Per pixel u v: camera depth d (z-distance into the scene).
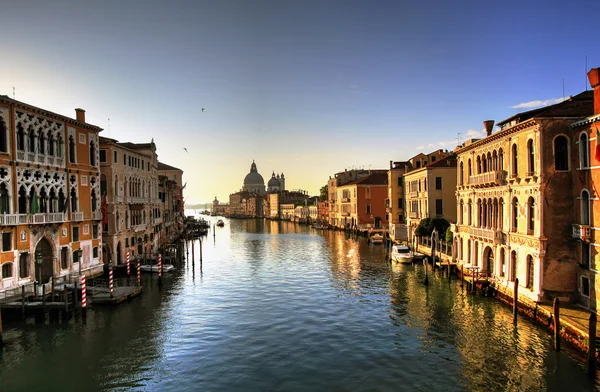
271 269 44.19
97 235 35.59
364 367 18.77
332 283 36.00
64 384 17.41
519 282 25.05
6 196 25.94
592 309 21.03
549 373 17.22
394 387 16.92
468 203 33.66
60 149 30.97
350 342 21.73
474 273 30.33
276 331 23.58
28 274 27.20
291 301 30.09
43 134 29.12
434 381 17.31
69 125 31.92
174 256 50.19
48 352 20.58
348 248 61.16
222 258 53.91
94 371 18.58
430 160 57.47
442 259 40.84
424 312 26.17
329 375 18.03
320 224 107.62
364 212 80.50
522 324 22.75
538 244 22.75
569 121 22.48
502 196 27.38
